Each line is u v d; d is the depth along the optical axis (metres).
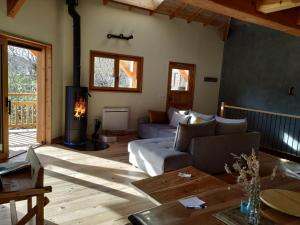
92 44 5.62
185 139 3.54
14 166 2.10
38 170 1.80
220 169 3.91
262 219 1.51
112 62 6.02
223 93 7.78
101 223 2.46
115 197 2.99
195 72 7.36
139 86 6.47
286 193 1.83
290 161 4.92
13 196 1.71
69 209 2.68
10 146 4.89
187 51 7.11
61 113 5.41
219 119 4.52
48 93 4.96
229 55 7.56
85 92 5.16
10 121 6.34
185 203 1.71
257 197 1.46
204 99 7.71
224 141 3.88
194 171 2.75
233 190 1.96
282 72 6.17
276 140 6.29
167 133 4.93
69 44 5.30
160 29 6.53
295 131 5.90
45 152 4.57
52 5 4.83
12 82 6.71
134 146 3.98
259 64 6.70
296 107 5.89
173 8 6.26
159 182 2.43
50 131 5.07
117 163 4.17
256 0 2.54
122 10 5.88
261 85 6.66
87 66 5.62
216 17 6.89
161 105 6.90
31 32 4.34
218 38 7.63
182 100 7.31
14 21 3.95
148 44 6.40
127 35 6.04
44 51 4.85
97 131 5.76
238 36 7.25
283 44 6.12
